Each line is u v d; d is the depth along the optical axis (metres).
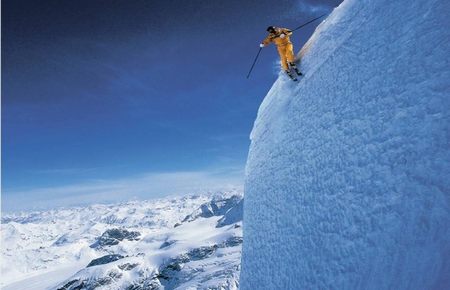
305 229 7.70
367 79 7.40
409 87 5.88
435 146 4.80
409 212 4.80
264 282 9.02
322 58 10.66
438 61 5.45
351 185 6.52
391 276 4.60
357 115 7.22
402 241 4.71
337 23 10.72
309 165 8.63
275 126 12.80
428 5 6.43
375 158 6.09
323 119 8.79
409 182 5.03
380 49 7.42
